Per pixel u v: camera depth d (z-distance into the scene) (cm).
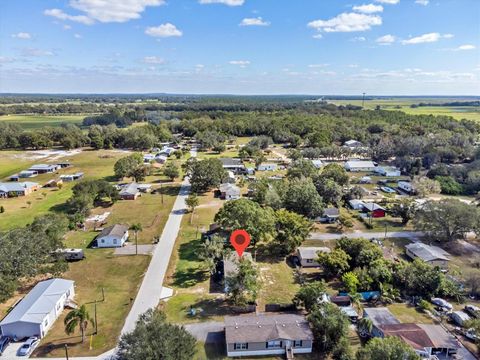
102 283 5016
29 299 4212
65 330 3888
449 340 3731
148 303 4519
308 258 5572
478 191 9731
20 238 4850
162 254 5912
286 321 3888
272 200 7381
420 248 5831
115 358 3503
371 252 5175
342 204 8488
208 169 9600
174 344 3066
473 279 4878
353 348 3722
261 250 6084
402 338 3641
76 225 7088
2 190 9275
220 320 4175
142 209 8269
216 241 5606
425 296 4691
